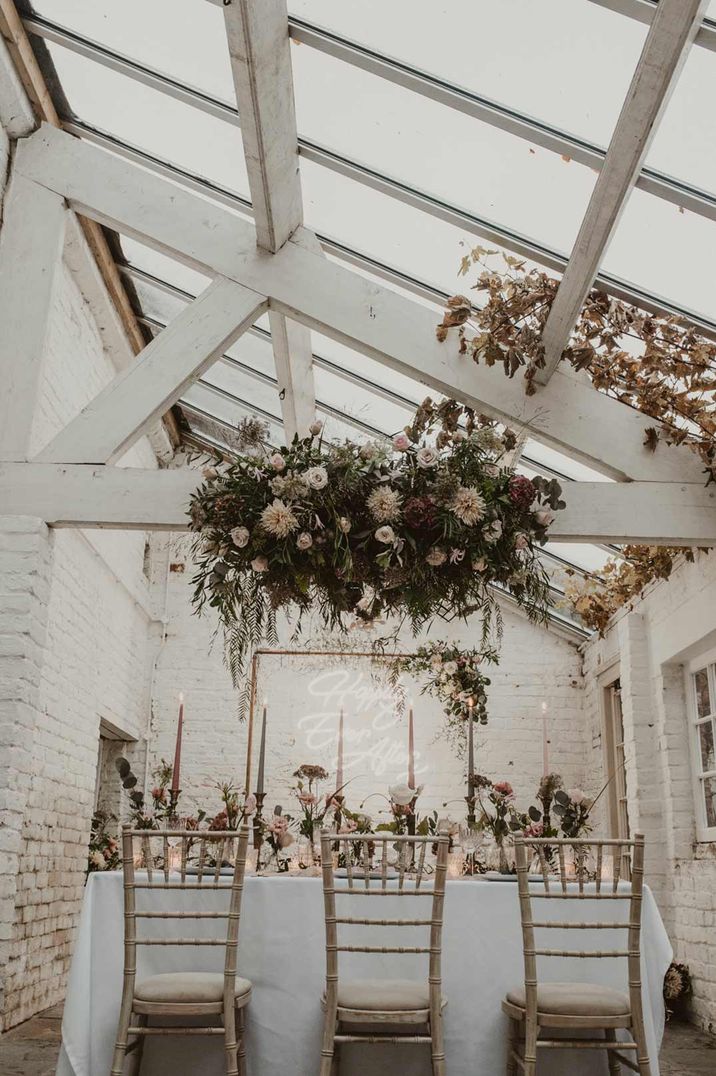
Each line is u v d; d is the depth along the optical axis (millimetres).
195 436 8320
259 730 8062
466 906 3311
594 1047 2992
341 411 6660
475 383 4656
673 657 5695
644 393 4441
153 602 8383
